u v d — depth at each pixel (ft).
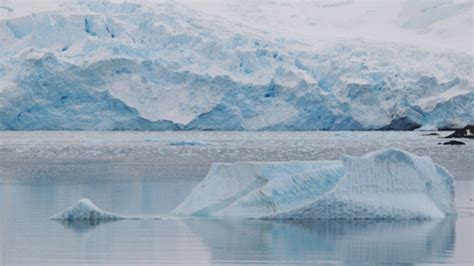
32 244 169.17
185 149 620.49
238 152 588.50
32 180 340.39
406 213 195.11
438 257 156.04
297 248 164.66
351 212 193.36
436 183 203.41
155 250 163.02
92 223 196.95
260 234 179.11
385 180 196.24
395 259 154.10
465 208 221.05
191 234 179.42
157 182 323.37
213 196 206.49
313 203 193.77
